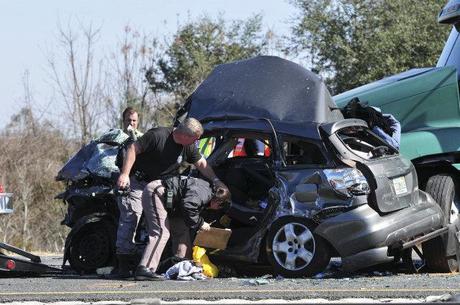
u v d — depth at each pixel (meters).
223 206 24.27
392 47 71.19
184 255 24.09
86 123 73.50
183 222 23.97
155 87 77.12
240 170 25.14
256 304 17.27
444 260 25.34
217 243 23.97
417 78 29.61
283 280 22.52
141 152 24.02
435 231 24.73
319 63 75.69
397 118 29.44
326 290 19.61
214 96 26.27
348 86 73.00
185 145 23.91
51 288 21.47
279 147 24.16
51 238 59.75
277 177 23.91
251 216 24.17
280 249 23.59
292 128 24.20
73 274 26.53
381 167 23.55
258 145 26.75
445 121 28.95
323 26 75.75
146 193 23.56
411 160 27.53
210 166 24.86
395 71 70.44
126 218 24.47
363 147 24.70
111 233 26.31
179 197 23.55
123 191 23.89
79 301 18.56
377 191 23.08
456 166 27.50
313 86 25.59
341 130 24.45
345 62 73.06
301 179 23.56
